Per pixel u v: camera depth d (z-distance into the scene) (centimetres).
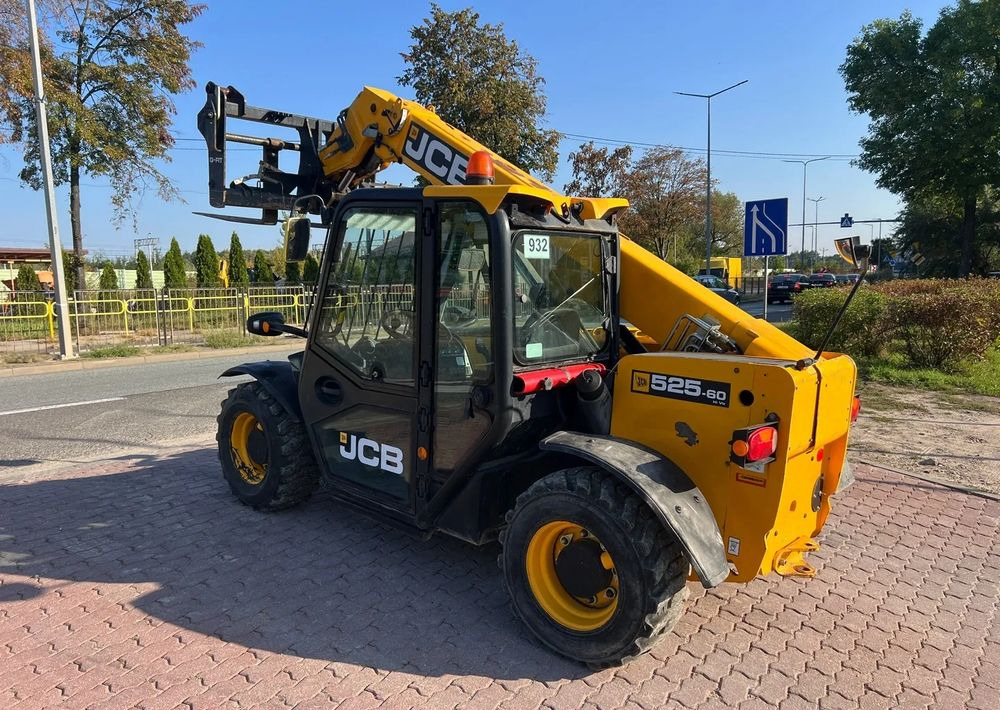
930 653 309
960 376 949
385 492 369
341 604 344
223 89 474
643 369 301
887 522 461
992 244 3350
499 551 407
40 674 284
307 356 400
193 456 607
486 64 1745
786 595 362
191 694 271
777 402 264
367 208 350
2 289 1717
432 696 272
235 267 2675
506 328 298
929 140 2578
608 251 370
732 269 4384
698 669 295
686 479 286
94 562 388
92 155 2012
